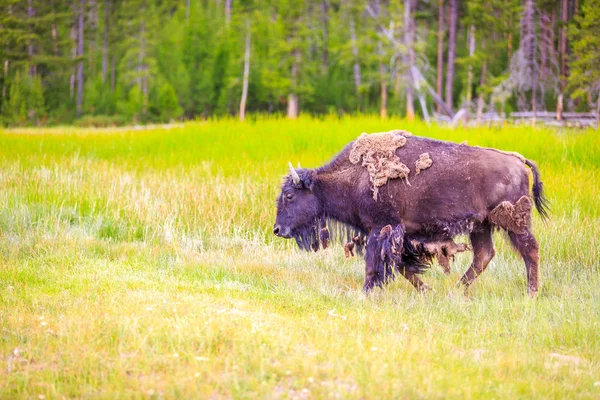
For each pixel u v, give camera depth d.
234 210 46.06
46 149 91.50
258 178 55.69
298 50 187.62
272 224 44.47
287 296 30.16
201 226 44.72
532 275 31.00
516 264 37.25
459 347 23.91
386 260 31.48
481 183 30.91
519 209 30.66
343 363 20.58
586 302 29.39
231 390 18.55
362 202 32.31
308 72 192.88
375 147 32.25
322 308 28.56
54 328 23.66
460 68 197.75
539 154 65.44
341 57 190.00
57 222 42.97
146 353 21.27
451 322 27.31
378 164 31.80
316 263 37.81
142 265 35.00
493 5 172.00
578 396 19.61
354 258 38.53
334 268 37.19
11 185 52.78
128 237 42.44
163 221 44.53
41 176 56.16
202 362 20.52
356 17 186.12
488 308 28.94
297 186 33.28
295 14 185.50
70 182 53.50
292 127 102.88
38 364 20.61
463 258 38.28
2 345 21.83
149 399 18.05
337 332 24.25
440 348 23.09
